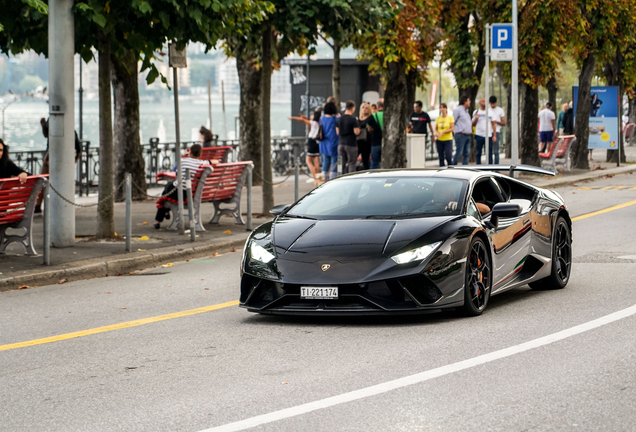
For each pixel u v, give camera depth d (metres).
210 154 26.66
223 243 17.00
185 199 18.80
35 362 8.50
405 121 29.72
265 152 20.91
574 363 7.68
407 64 29.30
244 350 8.62
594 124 35.75
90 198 25.64
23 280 13.35
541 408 6.39
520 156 34.81
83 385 7.48
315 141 30.53
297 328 9.62
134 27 16.20
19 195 14.99
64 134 16.19
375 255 9.36
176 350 8.76
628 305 10.40
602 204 23.31
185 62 17.27
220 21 16.12
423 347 8.43
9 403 6.99
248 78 29.62
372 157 29.53
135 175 25.17
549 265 11.66
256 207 23.22
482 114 32.12
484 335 8.89
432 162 43.62
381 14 19.44
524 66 33.16
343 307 9.28
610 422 6.06
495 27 27.20
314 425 6.12
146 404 6.79
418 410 6.39
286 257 9.63
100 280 14.02
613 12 34.97
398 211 10.31
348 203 10.67
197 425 6.20
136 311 11.23
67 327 10.32
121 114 25.00
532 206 11.56
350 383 7.20
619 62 39.94
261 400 6.78
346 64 44.31
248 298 9.73
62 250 15.91
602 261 14.21
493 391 6.86
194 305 11.56
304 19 18.52
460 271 9.54
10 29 15.94
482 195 11.18
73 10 15.80
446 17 32.06
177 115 17.47
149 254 15.47
